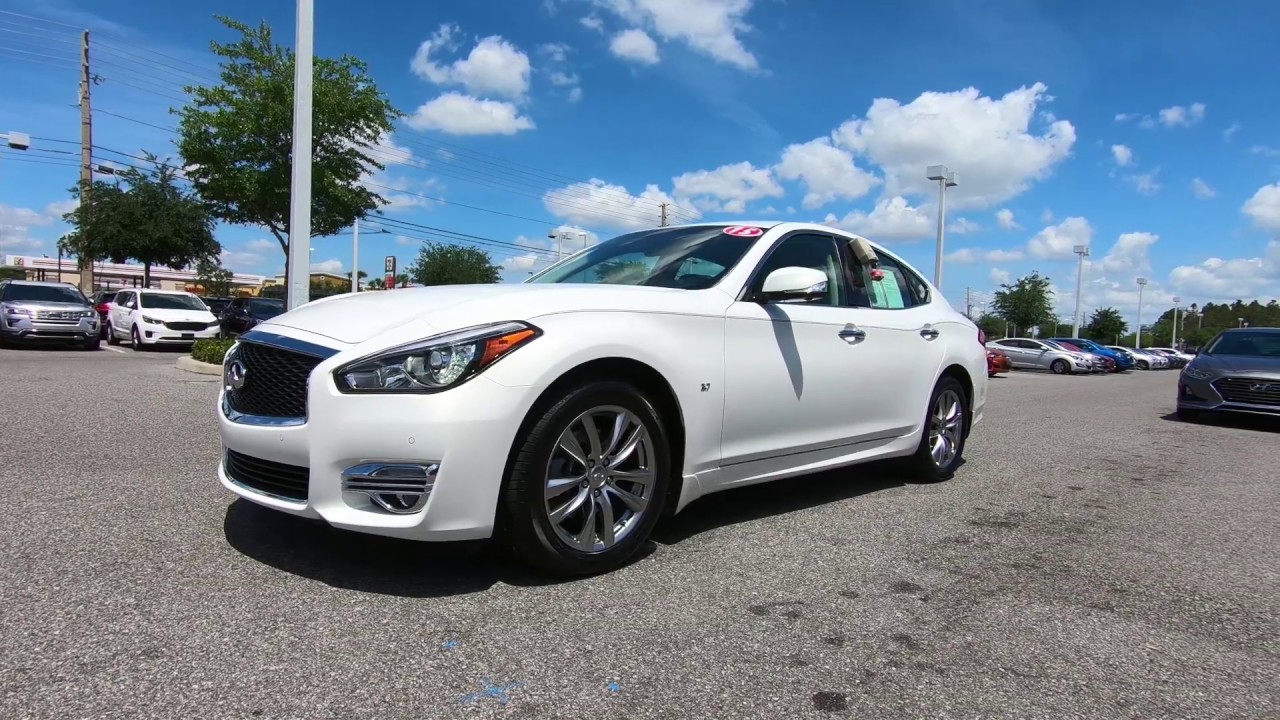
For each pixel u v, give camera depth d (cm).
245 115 1562
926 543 396
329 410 283
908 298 526
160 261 2634
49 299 1773
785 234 434
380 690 227
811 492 502
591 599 302
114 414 705
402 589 302
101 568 312
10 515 381
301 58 1020
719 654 260
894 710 229
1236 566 379
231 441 317
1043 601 321
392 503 285
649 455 339
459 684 233
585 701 227
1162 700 241
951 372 548
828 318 431
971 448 733
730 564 350
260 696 221
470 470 283
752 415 382
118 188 2539
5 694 217
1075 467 646
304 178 1036
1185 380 1058
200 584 299
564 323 311
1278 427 1039
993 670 257
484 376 287
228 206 1773
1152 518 471
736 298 385
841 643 272
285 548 341
